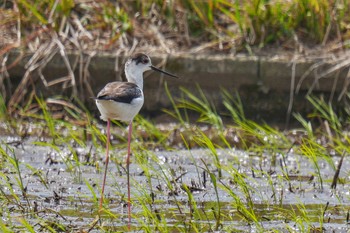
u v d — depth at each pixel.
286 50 14.41
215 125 13.53
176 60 14.02
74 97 14.02
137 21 15.05
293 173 11.28
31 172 11.03
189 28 14.88
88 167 11.40
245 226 8.76
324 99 13.95
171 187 9.85
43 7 15.16
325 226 8.81
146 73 14.04
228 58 14.00
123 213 9.23
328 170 11.54
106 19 15.05
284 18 14.78
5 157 10.98
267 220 9.02
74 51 14.27
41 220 8.47
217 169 11.37
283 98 14.00
